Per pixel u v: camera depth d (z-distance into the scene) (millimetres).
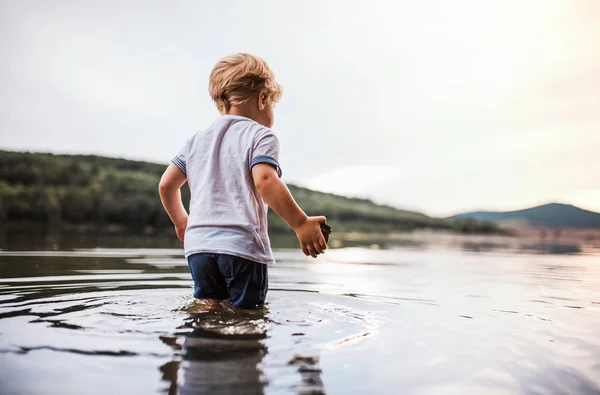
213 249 1720
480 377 1036
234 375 971
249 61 2082
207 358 1064
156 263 3150
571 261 4203
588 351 1252
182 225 2078
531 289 2434
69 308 1560
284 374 990
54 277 2355
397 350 1204
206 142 1957
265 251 1771
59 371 971
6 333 1233
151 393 874
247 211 1773
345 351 1169
